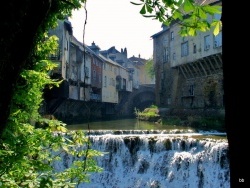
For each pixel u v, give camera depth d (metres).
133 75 61.38
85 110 36.59
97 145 15.02
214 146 12.74
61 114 28.08
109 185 14.12
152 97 56.38
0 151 3.52
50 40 5.01
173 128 23.59
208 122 21.31
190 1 2.20
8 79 2.32
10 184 3.74
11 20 2.21
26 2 2.29
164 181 13.71
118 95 52.78
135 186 13.95
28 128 4.20
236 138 1.14
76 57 28.75
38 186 3.71
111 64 46.84
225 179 12.03
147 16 2.53
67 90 24.59
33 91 4.43
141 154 14.62
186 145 14.25
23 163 3.76
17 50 2.32
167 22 2.59
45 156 4.50
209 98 26.73
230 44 1.17
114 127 25.64
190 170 13.38
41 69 4.84
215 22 2.37
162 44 37.38
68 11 4.50
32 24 2.36
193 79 29.78
